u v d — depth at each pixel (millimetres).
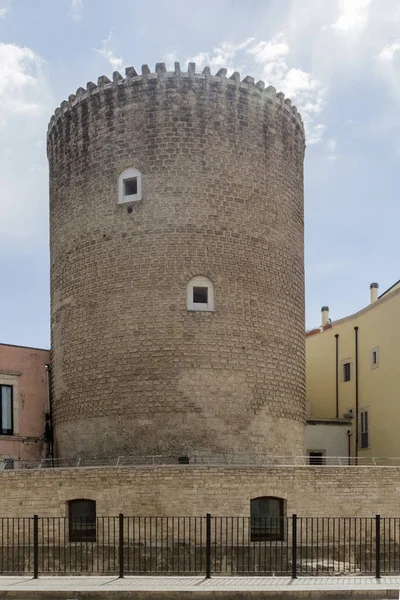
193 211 28344
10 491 23703
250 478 23250
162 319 27719
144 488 23031
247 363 28062
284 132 31047
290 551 22734
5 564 23141
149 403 27297
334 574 20078
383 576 19391
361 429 38312
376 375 37156
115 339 28250
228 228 28609
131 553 22578
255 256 29000
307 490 23656
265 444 27891
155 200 28422
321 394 42844
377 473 24203
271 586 17453
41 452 33875
